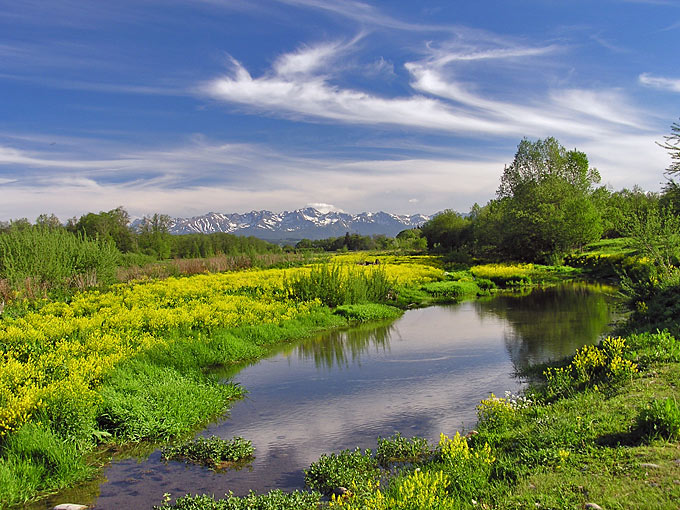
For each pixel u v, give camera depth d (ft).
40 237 82.89
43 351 41.68
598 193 184.34
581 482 16.75
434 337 55.98
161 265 118.21
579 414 23.76
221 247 221.46
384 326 64.08
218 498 21.59
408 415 31.09
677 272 50.06
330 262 152.76
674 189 73.87
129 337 45.96
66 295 76.74
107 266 93.86
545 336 52.75
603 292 88.74
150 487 22.88
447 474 19.17
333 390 37.17
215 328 53.11
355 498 18.72
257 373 42.73
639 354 30.96
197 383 36.96
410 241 293.84
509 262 161.27
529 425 24.23
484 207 261.65
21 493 21.77
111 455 26.55
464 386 36.63
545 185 167.02
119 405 29.96
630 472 16.87
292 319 61.72
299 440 27.96
